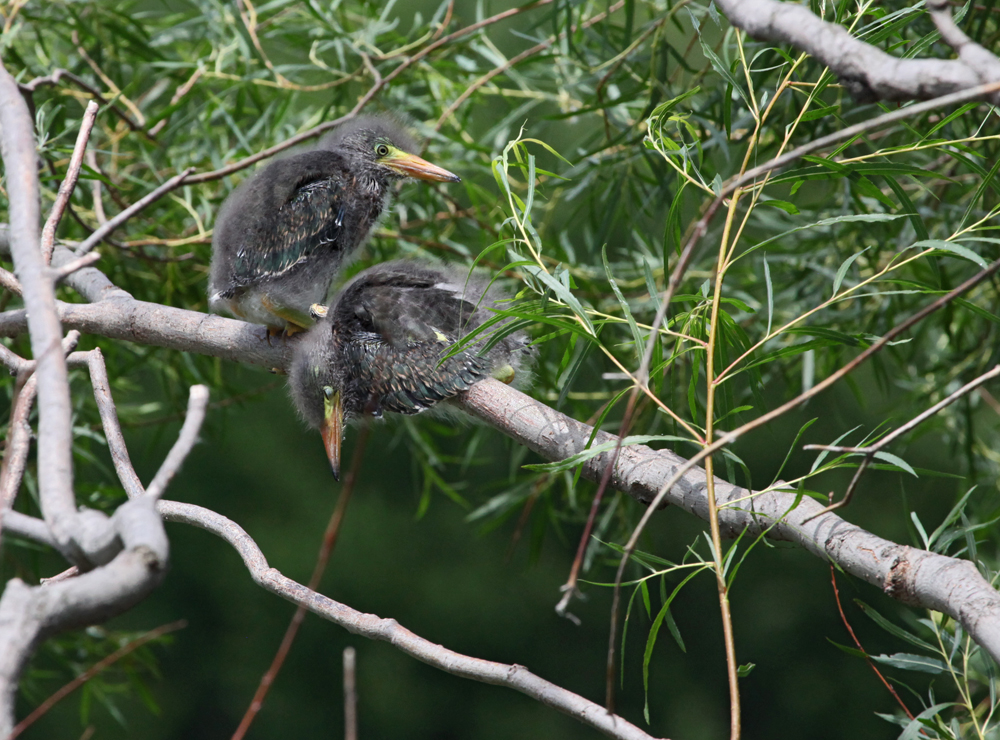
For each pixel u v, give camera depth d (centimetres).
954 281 1017
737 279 1134
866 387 1973
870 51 378
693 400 533
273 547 2555
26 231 394
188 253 1063
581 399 1085
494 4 1421
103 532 322
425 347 702
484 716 2572
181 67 1022
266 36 1116
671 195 880
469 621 2584
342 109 1104
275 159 888
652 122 581
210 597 2553
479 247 1149
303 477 2636
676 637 475
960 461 1174
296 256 796
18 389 466
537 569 2602
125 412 1181
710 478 487
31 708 1490
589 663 2553
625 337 1067
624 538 1036
